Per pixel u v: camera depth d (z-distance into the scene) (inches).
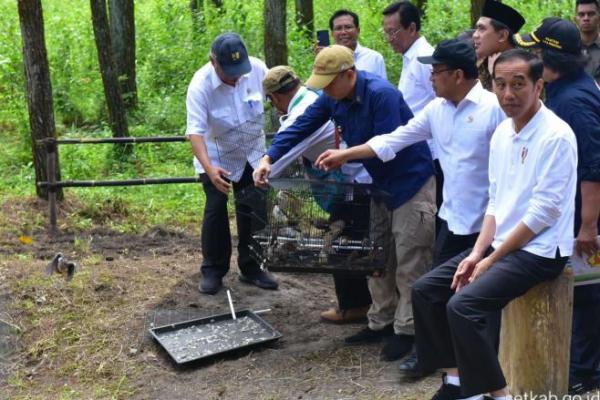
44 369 189.8
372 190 172.4
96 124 413.4
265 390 174.1
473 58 151.4
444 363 147.4
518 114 129.3
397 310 180.2
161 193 327.3
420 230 172.9
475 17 305.6
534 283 132.4
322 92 184.5
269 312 215.3
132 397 177.2
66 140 280.8
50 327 204.7
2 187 324.8
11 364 191.8
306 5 467.8
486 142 153.1
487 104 152.9
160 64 458.9
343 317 207.0
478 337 129.3
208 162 207.9
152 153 363.6
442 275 144.2
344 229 172.4
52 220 279.4
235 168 218.7
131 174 343.3
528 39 160.2
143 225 291.0
